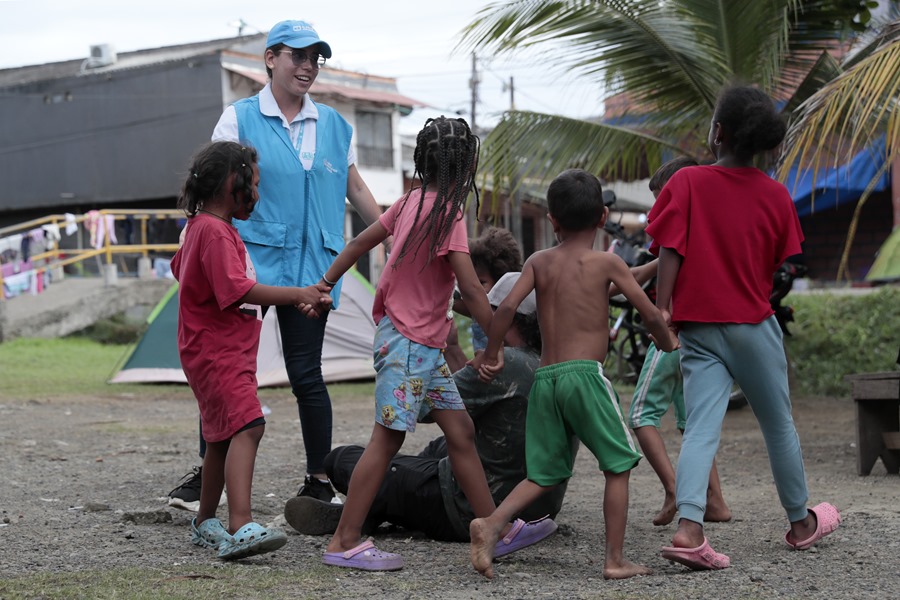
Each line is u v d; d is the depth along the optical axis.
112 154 33.47
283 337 4.52
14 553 3.77
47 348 17.47
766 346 3.61
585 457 6.64
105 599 3.05
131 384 12.61
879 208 17.17
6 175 35.56
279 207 4.60
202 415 3.80
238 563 3.61
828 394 10.62
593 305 3.49
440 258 3.60
